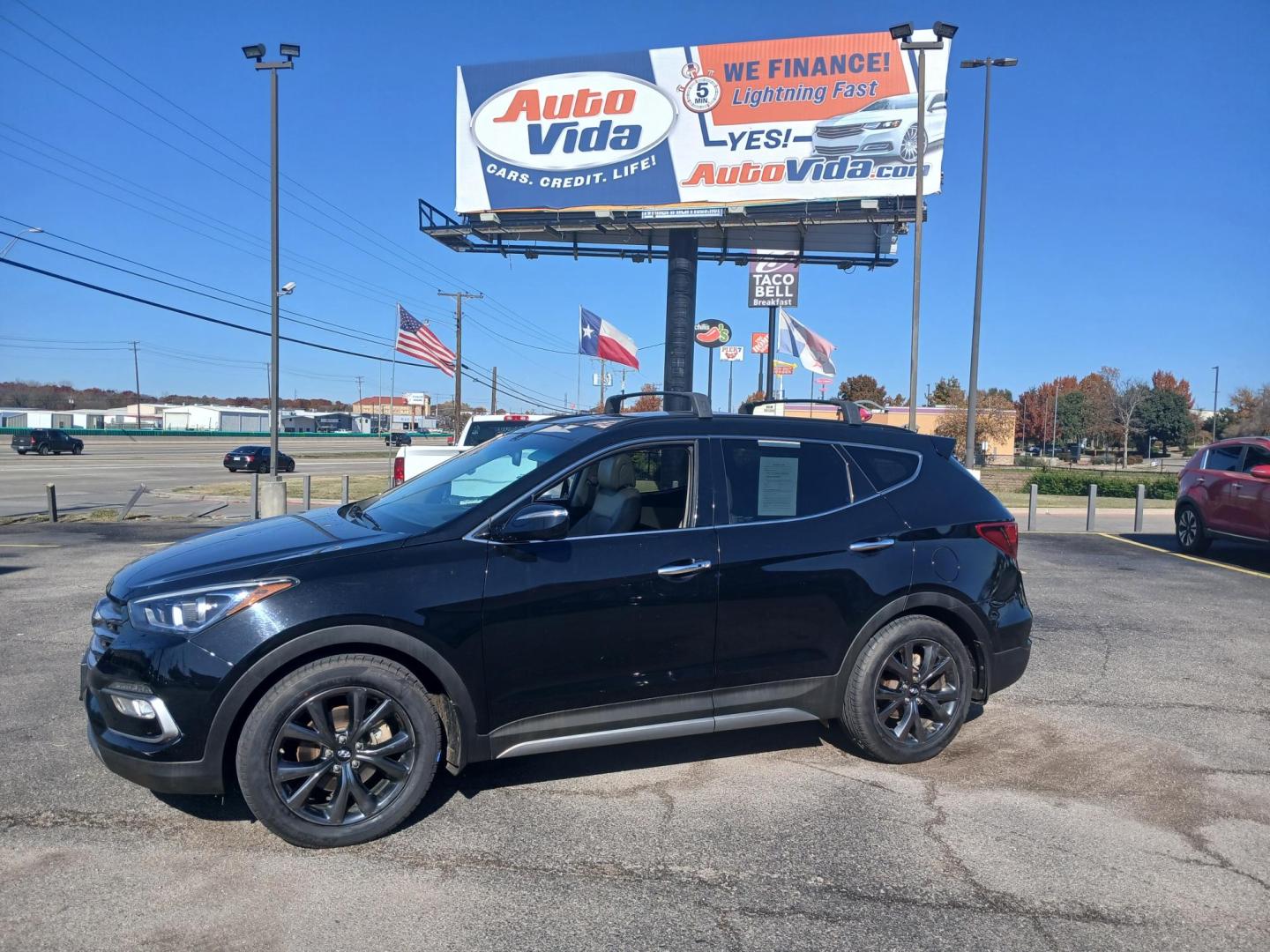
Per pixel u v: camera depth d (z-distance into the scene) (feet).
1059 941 10.07
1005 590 15.94
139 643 11.51
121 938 9.77
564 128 67.62
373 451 220.84
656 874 11.42
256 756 11.48
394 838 12.26
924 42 58.95
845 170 64.13
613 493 14.32
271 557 12.21
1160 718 17.75
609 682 13.23
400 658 12.45
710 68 65.41
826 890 11.10
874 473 15.52
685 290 68.80
